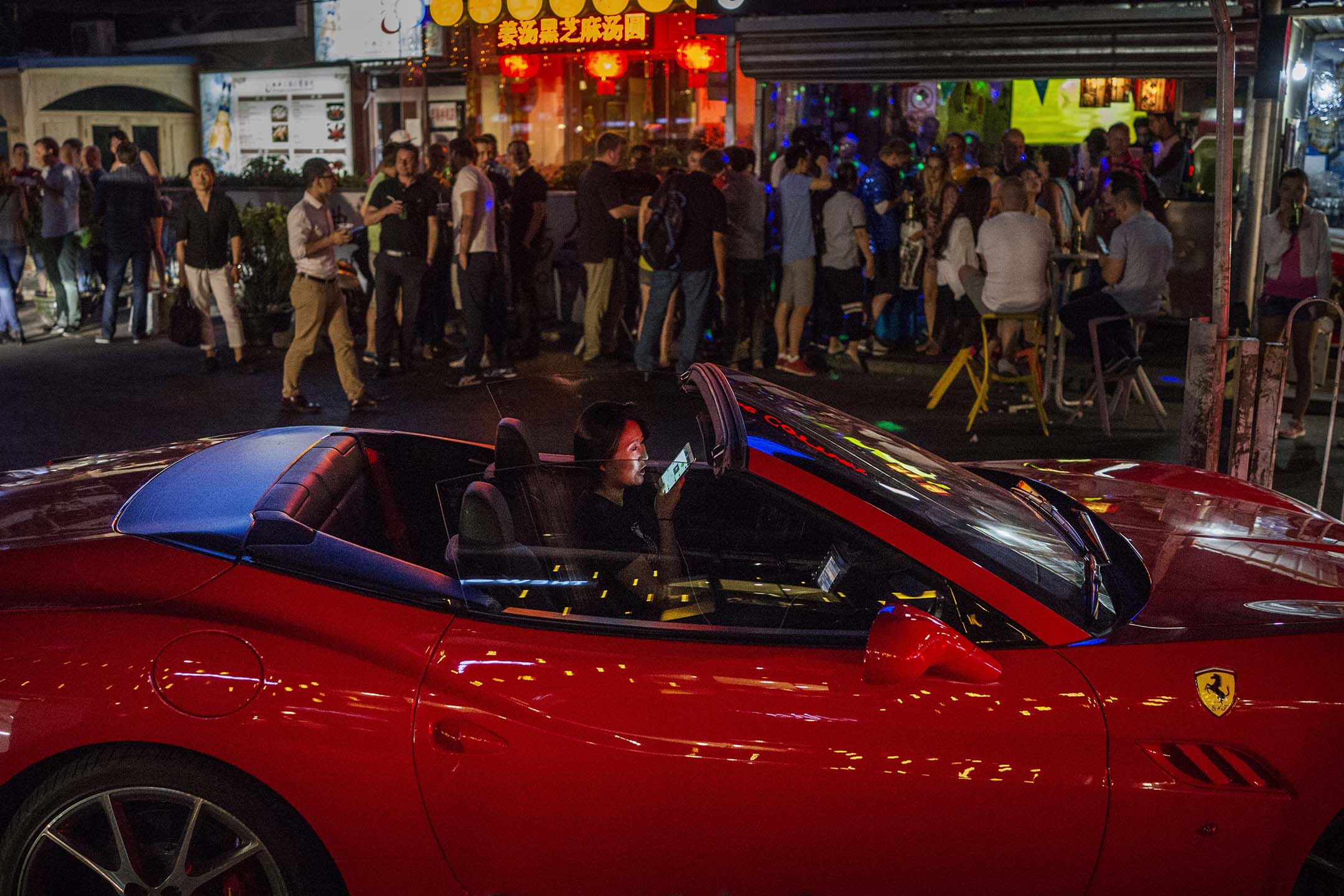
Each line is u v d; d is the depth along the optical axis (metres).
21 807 2.36
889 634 2.25
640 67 17.58
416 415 8.12
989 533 2.68
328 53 19.72
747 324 10.17
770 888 2.39
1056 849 2.35
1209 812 2.34
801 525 2.57
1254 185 9.70
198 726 2.30
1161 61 9.56
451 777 2.35
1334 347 9.62
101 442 7.29
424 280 10.05
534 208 9.98
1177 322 10.82
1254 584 2.73
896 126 14.12
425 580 2.56
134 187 10.94
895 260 10.30
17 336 11.16
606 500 2.72
